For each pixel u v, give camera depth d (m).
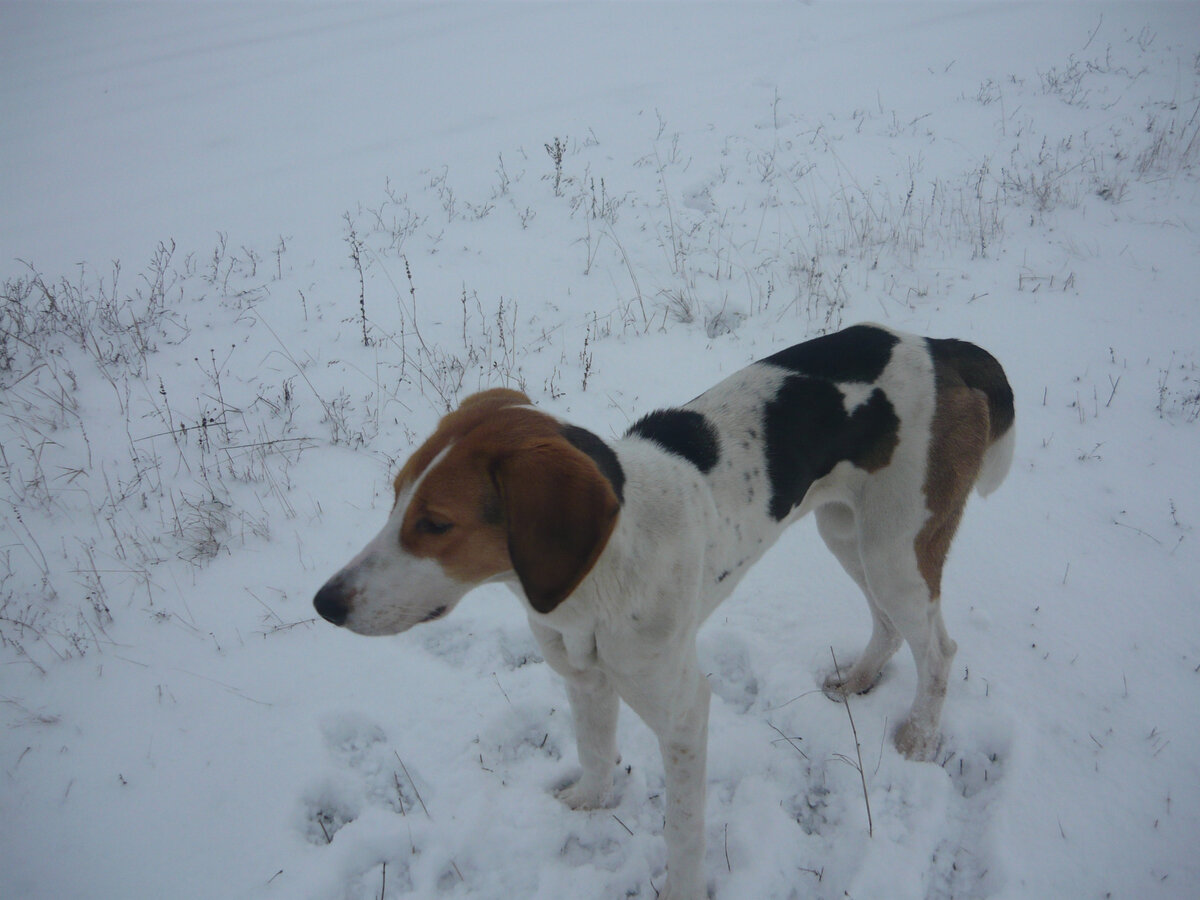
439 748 3.35
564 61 11.59
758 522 2.91
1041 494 4.54
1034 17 11.98
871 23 12.23
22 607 3.94
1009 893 2.80
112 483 4.73
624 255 6.69
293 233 7.49
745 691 3.67
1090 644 3.70
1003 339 5.78
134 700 3.52
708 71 10.88
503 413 2.29
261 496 4.64
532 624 2.65
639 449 2.71
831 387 3.03
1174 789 3.12
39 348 5.84
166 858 2.94
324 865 2.89
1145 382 5.31
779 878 2.91
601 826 3.12
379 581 2.22
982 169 7.95
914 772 3.21
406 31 13.40
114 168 9.19
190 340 6.00
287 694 3.54
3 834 3.02
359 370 5.65
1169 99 9.30
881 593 3.22
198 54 13.09
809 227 7.27
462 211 7.73
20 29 15.28
